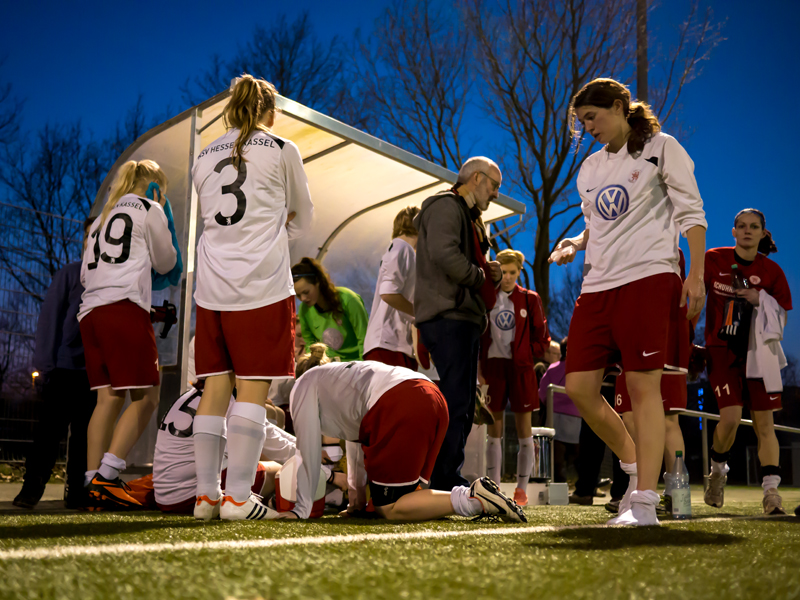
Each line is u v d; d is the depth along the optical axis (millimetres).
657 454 2502
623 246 2621
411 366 4160
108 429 3590
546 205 16297
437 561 1320
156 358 3643
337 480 3574
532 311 5836
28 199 17094
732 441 4645
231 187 2723
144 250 3672
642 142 2658
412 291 4035
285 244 2773
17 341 6574
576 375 2729
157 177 3945
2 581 1072
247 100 2875
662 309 2535
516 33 15852
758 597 1021
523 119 16156
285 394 4449
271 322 2641
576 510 4336
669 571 1248
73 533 1874
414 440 2766
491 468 5824
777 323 4367
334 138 5551
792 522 2838
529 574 1174
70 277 4250
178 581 1078
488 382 5758
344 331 5262
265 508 2668
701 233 2561
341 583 1065
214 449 2656
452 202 3537
